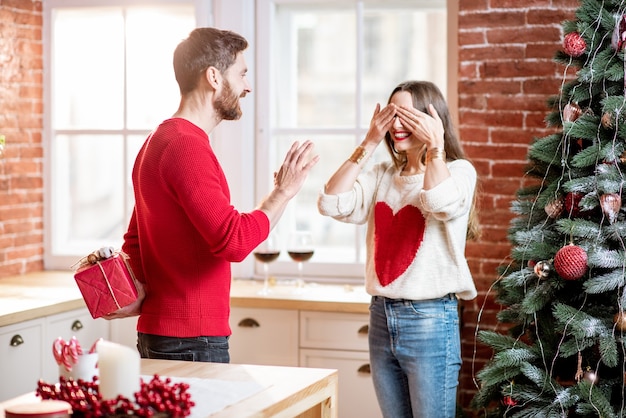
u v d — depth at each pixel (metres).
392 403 3.00
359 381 3.78
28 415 1.86
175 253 2.61
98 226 4.67
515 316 3.38
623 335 3.07
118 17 4.56
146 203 2.62
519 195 3.47
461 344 3.96
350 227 4.41
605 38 3.26
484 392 3.34
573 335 3.17
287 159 2.67
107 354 1.96
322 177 4.44
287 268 4.43
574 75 3.86
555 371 3.32
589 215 3.26
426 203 2.79
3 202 4.39
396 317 2.91
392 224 2.96
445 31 4.25
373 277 2.97
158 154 2.58
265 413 2.03
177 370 2.38
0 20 4.35
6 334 3.45
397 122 2.97
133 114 4.58
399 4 4.27
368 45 4.33
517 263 3.43
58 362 2.17
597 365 3.08
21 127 4.51
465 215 2.94
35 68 4.59
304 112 4.45
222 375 2.34
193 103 2.70
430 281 2.88
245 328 3.89
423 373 2.89
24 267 4.55
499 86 3.93
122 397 1.93
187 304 2.62
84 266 2.62
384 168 3.13
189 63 2.66
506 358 3.16
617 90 3.23
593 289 3.01
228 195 2.67
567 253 3.00
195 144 2.56
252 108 4.43
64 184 4.69
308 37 4.40
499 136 3.94
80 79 4.63
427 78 4.29
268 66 4.40
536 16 3.88
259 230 2.56
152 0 4.47
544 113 3.89
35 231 4.63
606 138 3.19
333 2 4.33
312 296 3.88
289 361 3.85
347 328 3.78
